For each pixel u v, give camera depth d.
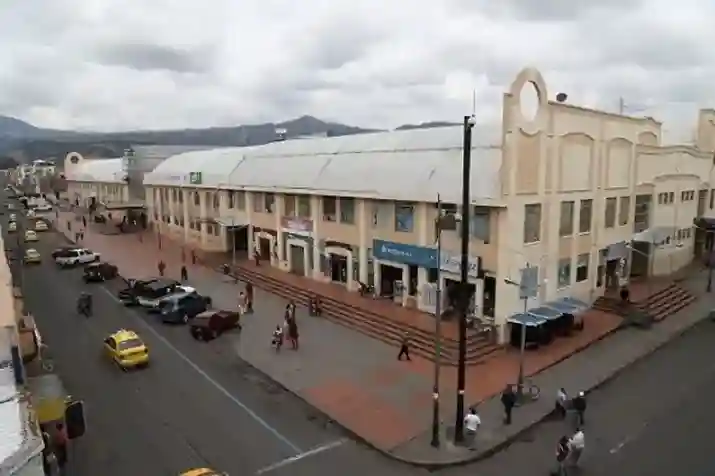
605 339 29.17
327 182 38.94
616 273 36.25
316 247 40.69
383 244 34.38
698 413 21.05
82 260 52.56
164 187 66.44
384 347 28.47
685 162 42.47
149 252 57.75
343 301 34.91
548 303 30.00
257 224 48.25
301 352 28.09
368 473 17.56
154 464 18.19
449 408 21.62
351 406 22.02
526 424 20.23
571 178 31.02
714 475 16.89
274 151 50.84
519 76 26.81
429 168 32.53
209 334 30.44
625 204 36.19
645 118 37.28
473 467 17.77
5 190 186.12
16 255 57.12
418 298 32.44
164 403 22.77
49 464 16.17
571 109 30.30
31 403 14.06
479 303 28.95
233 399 23.06
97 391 24.02
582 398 20.14
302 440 19.69
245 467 17.97
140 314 36.34
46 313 36.62
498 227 27.66
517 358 26.47
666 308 33.69
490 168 29.17
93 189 105.62
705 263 45.28
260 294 39.75
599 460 17.89
